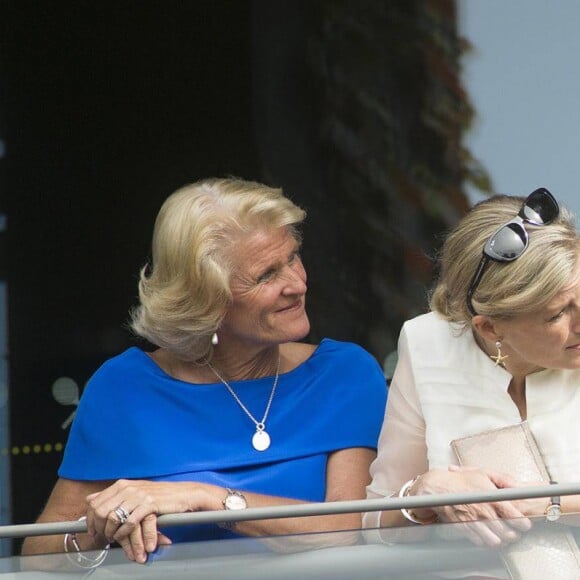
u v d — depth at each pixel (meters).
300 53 20.34
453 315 11.47
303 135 20.36
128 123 20.98
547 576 10.26
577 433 11.48
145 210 20.95
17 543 19.70
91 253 20.98
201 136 20.83
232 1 20.62
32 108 21.00
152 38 20.89
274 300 13.06
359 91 20.02
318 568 10.45
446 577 10.35
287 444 13.41
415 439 12.24
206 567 10.63
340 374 13.83
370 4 19.89
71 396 20.72
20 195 21.02
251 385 13.64
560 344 10.83
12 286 20.94
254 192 13.29
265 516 10.45
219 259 12.97
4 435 20.58
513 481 10.99
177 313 13.05
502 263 10.84
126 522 11.02
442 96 19.48
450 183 19.52
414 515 11.35
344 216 20.11
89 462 13.52
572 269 10.65
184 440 13.40
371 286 19.95
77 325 20.89
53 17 20.92
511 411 11.70
